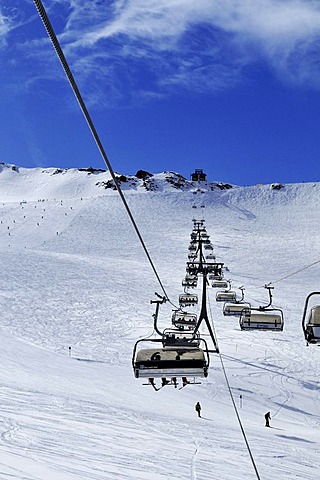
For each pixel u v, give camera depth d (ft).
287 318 168.25
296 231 402.72
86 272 231.50
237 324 155.22
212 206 496.23
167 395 88.22
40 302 174.81
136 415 69.62
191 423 68.28
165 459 47.83
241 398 89.56
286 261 293.84
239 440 59.98
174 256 307.17
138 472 42.27
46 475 37.50
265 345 129.39
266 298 205.36
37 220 404.57
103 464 43.34
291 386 97.45
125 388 90.38
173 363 30.83
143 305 180.14
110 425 61.41
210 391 92.58
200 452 51.80
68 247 331.77
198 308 181.16
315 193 547.49
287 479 44.91
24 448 46.29
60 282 207.41
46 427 57.00
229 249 324.39
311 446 60.85
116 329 145.89
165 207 479.00
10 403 69.46
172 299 195.11
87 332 141.18
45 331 139.95
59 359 111.34
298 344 131.34
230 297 90.48
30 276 213.87
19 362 104.73
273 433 67.62
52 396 77.15
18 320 150.61
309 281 249.75
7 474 36.47
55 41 10.78
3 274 214.48
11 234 366.63
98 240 351.87
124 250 324.80
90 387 88.58
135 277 231.71
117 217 424.87
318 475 47.47
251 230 407.44
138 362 30.86
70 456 44.65
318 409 86.58
